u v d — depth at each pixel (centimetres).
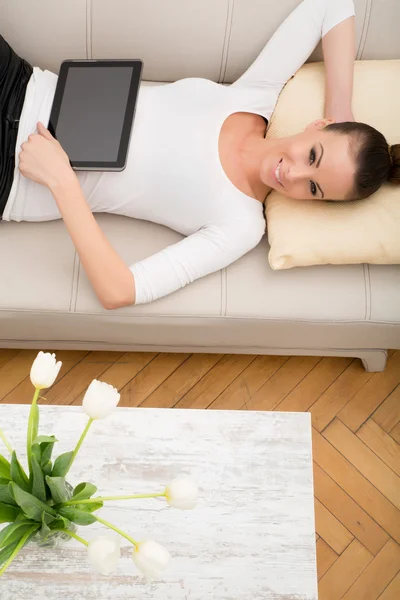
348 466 157
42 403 160
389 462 157
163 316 130
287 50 134
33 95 128
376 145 119
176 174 127
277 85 136
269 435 109
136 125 130
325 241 125
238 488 105
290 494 105
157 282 122
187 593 98
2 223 135
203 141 128
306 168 121
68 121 126
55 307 128
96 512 102
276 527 103
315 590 100
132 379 163
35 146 121
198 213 129
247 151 131
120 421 108
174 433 108
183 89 132
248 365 166
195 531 102
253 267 132
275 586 100
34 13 133
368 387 165
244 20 136
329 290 131
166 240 136
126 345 149
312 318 131
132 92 126
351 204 127
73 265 130
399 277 132
